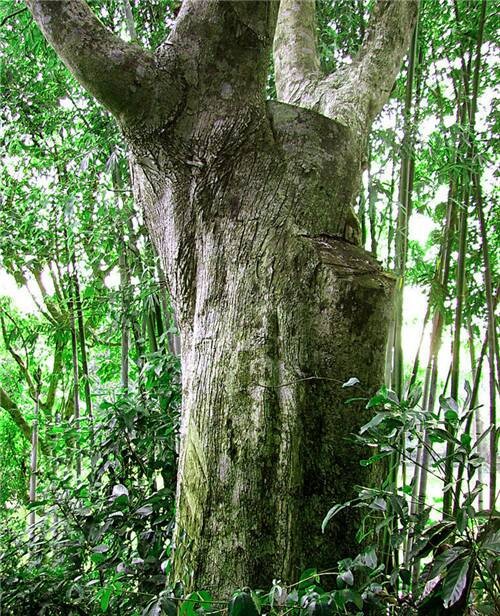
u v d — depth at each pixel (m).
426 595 1.44
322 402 1.50
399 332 2.37
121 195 2.89
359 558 1.25
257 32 1.58
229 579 1.44
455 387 2.45
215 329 1.59
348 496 1.48
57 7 1.52
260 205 1.59
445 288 2.66
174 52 1.59
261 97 1.66
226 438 1.51
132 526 2.08
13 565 2.27
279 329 1.53
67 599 2.03
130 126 1.62
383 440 1.38
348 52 3.02
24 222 3.14
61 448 2.73
